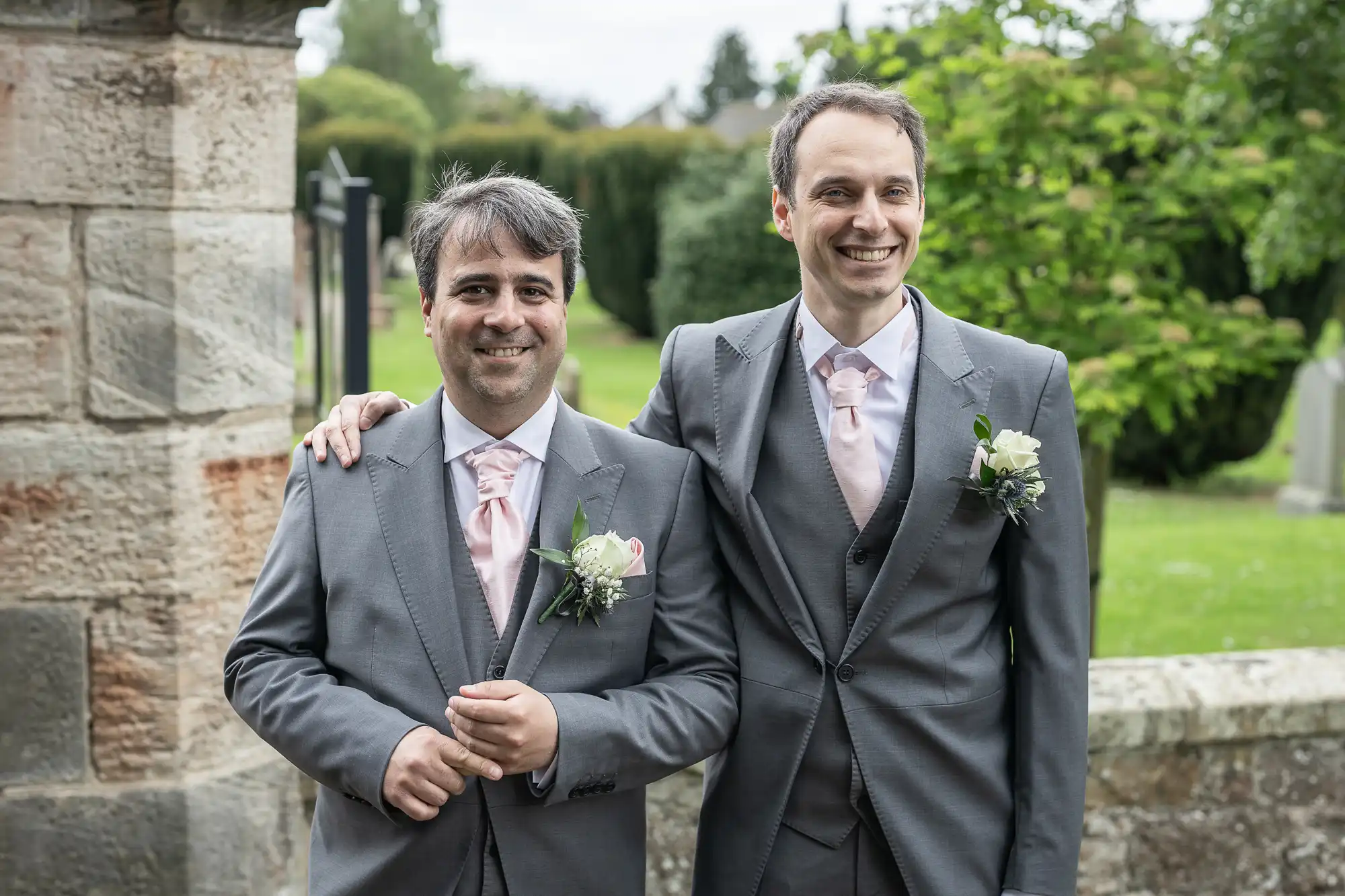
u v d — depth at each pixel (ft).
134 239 8.43
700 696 6.64
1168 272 15.58
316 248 17.88
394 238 79.82
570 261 6.61
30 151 8.21
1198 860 9.87
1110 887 9.74
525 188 6.48
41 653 8.52
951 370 6.89
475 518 6.71
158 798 8.74
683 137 64.39
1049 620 6.85
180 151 8.43
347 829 6.56
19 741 8.54
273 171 8.99
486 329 6.35
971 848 6.77
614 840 6.64
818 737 6.77
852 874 6.81
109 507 8.54
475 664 6.54
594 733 6.24
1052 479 6.85
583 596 6.41
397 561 6.56
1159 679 9.85
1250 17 15.17
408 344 51.11
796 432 6.91
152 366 8.52
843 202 6.46
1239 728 9.69
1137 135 14.40
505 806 6.42
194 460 8.70
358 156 77.66
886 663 6.75
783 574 6.76
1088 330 14.07
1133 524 29.73
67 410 8.44
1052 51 14.71
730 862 6.95
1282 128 15.37
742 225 54.34
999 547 7.09
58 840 8.63
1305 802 9.98
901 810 6.69
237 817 9.04
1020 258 13.82
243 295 8.87
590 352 60.49
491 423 6.75
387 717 6.24
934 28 14.57
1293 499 31.53
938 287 13.94
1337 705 9.82
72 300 8.38
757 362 7.11
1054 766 6.78
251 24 8.70
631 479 6.91
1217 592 21.98
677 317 56.49
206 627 8.85
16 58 8.14
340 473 6.83
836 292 6.61
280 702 6.37
